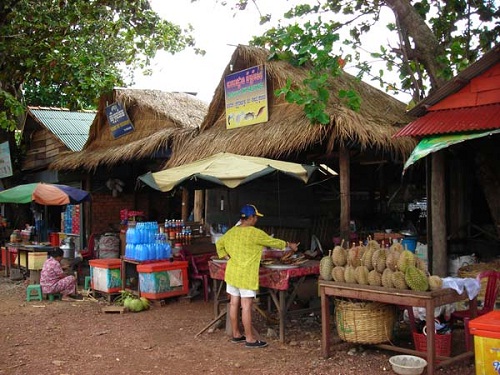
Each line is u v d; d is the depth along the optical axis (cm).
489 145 804
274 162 786
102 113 1484
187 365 594
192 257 970
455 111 736
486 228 914
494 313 505
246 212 673
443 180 780
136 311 880
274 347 655
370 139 806
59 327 788
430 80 974
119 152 1282
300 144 852
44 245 1233
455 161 909
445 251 778
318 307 746
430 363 513
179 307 907
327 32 861
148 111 1385
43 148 1802
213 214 1164
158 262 939
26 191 1148
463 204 914
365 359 589
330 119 827
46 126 1705
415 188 1159
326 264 599
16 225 1783
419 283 514
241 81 1038
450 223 913
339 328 605
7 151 1753
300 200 1079
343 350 625
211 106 1127
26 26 1409
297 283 703
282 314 675
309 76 916
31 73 1441
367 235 995
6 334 749
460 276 722
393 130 874
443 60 938
